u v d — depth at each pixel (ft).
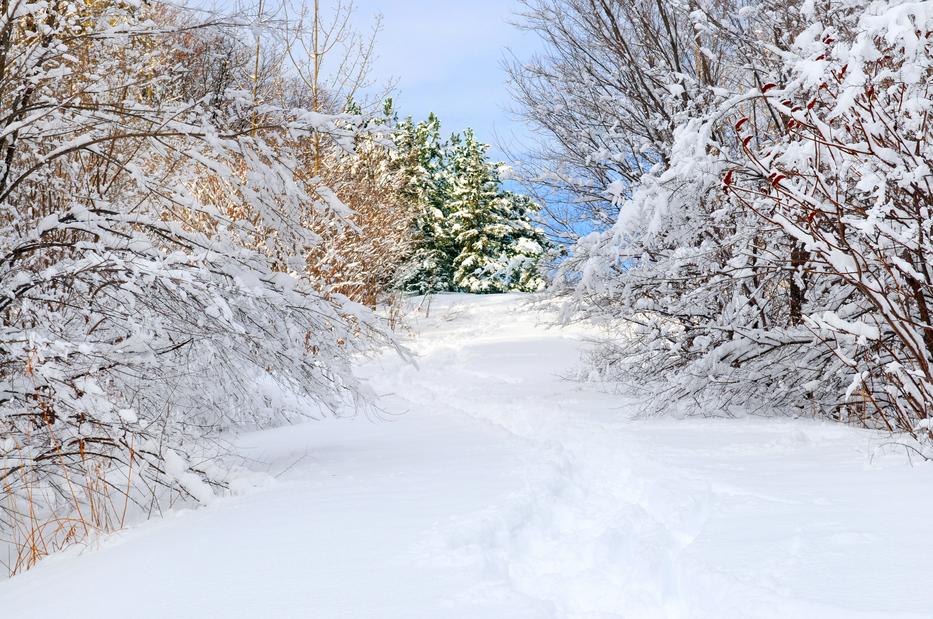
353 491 17.11
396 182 78.74
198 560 12.07
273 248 24.08
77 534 16.20
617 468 19.35
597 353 39.83
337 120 23.00
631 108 39.37
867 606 8.14
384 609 9.34
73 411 18.02
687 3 33.94
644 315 34.58
